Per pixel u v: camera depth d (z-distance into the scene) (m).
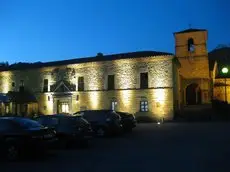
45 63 44.91
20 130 11.01
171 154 11.94
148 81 34.78
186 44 43.12
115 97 36.44
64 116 14.55
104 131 19.06
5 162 10.69
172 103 33.44
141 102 35.06
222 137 17.50
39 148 10.88
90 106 37.88
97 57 41.03
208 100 41.12
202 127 24.64
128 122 22.38
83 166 9.83
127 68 36.09
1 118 11.70
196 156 11.36
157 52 36.75
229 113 34.50
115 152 12.83
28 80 43.47
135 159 10.98
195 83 41.84
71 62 41.22
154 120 33.94
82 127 14.46
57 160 11.02
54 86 41.00
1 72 45.59
